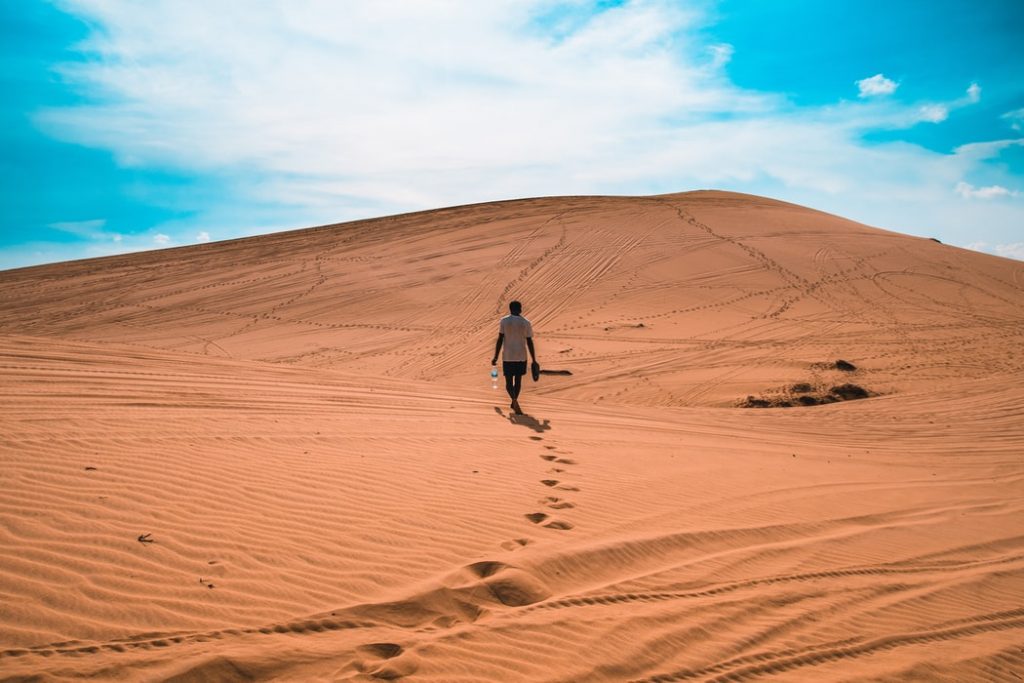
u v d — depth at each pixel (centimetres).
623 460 757
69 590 326
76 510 413
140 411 688
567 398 1867
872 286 3306
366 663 299
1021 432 1172
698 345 2458
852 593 453
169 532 404
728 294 3191
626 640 351
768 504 636
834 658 364
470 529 476
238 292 3550
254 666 284
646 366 2191
